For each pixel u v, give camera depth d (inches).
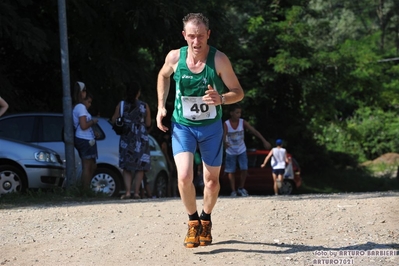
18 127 754.8
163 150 975.0
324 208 472.1
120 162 672.4
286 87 1627.7
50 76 1027.3
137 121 667.4
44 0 946.7
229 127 758.5
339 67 1576.0
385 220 421.4
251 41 1572.3
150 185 844.0
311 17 1784.0
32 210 526.9
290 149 1697.8
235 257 339.3
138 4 970.7
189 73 332.2
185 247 362.3
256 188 1222.3
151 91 1100.5
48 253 369.1
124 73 994.1
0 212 528.7
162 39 1040.8
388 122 2386.8
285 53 1515.7
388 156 2215.8
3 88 901.8
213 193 353.4
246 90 1552.7
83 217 474.9
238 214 456.8
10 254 370.6
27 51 830.5
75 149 777.6
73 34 989.2
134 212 487.2
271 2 1643.7
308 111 1660.9
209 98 324.5
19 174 677.3
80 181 708.0
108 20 1015.6
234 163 765.3
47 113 772.6
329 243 366.0
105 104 1051.9
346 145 2240.4
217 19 1127.6
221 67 332.2
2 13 813.2
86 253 364.2
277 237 382.3
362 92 1724.9
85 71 1019.9
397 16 2930.6
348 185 1718.8
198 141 343.0
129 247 371.9
